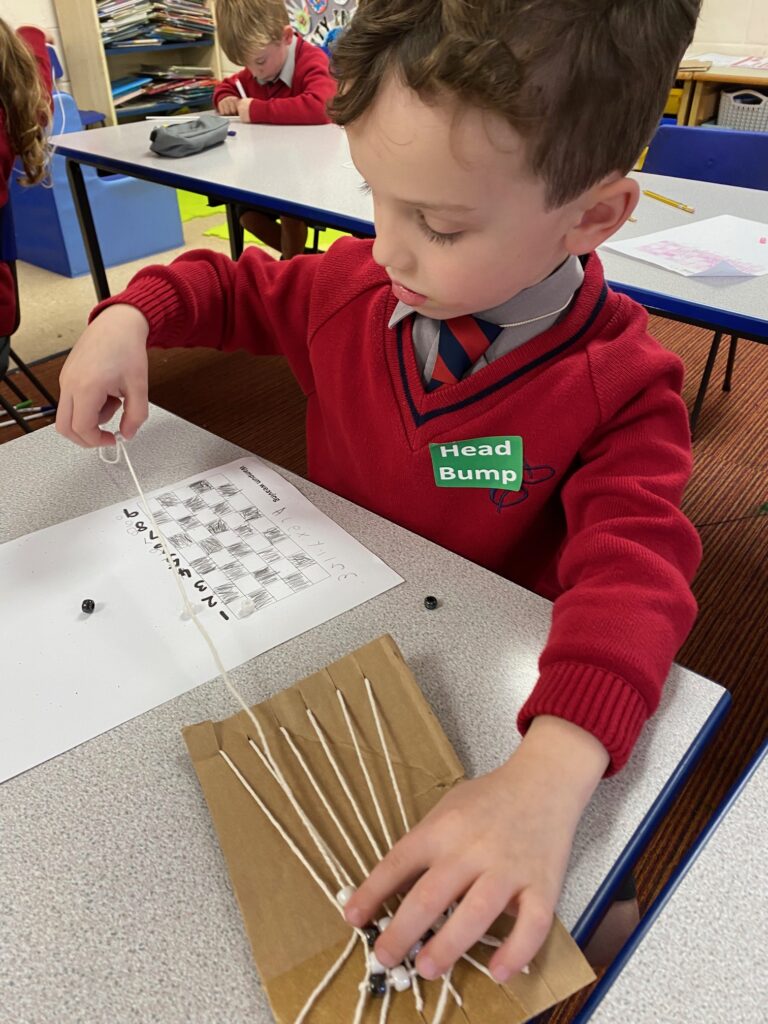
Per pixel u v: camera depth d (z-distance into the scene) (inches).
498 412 28.1
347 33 19.0
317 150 80.9
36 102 65.0
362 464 32.9
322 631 22.7
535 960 14.9
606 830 17.4
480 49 16.9
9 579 24.5
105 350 28.8
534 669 21.5
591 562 23.0
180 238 138.2
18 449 31.2
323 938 15.3
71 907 15.9
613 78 18.5
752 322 41.9
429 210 19.4
